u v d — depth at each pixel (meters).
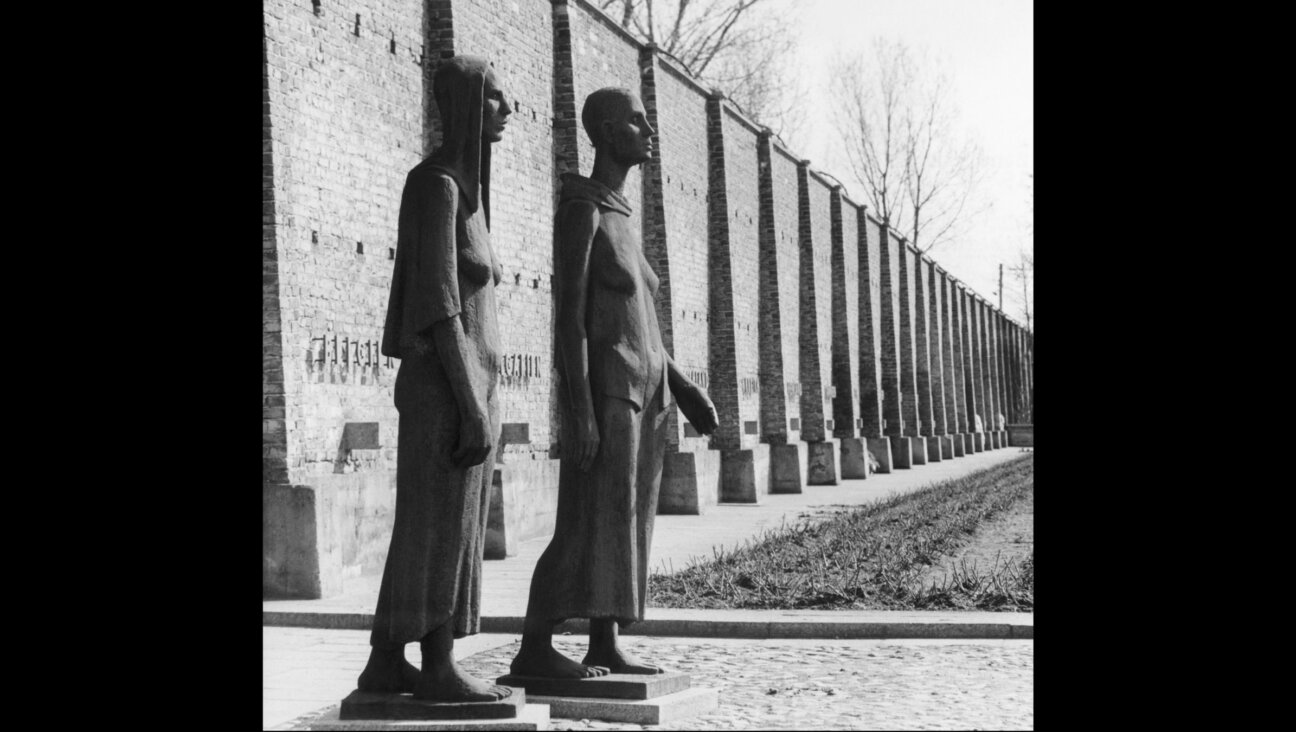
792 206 39.06
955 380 67.19
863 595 14.27
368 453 16.00
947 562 18.16
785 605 13.81
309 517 13.73
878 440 46.78
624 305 8.60
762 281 35.84
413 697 7.50
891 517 24.61
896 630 12.22
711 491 29.17
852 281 46.25
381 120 16.64
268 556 13.79
